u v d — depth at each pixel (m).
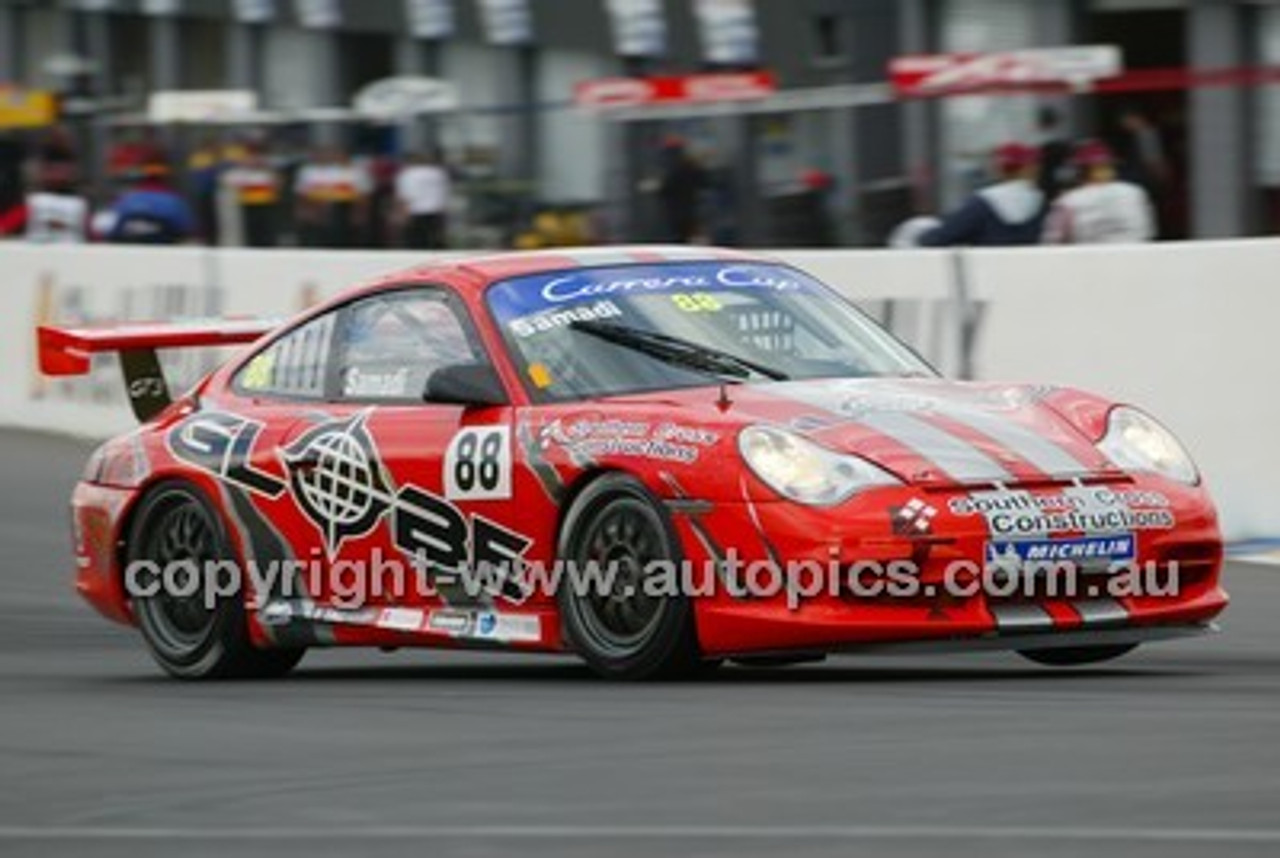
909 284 26.30
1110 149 31.03
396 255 32.06
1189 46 39.41
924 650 15.86
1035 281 25.39
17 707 16.39
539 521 16.81
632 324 17.56
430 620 17.53
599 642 16.56
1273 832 10.76
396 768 13.18
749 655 16.05
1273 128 31.30
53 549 26.70
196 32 61.53
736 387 16.98
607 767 12.92
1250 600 21.33
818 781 12.27
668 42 47.47
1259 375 24.36
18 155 43.66
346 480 17.92
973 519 15.77
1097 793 11.75
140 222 40.75
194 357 34.44
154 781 13.09
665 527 16.12
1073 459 16.38
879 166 32.00
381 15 56.00
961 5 41.91
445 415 17.56
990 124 31.22
